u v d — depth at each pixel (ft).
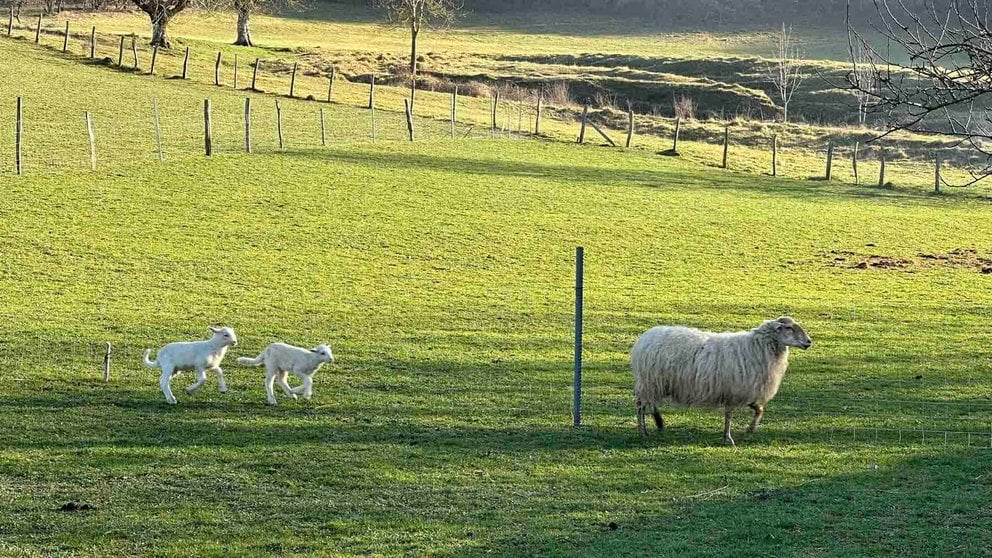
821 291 116.67
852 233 150.30
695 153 209.26
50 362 77.15
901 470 54.90
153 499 49.49
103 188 143.64
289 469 54.29
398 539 44.37
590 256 131.44
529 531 45.29
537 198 159.53
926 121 236.43
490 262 125.59
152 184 147.95
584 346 88.58
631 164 192.13
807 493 50.55
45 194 138.10
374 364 80.18
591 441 60.49
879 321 101.30
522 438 61.05
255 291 106.83
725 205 164.14
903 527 45.32
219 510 48.06
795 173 200.75
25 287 102.58
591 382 75.97
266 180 155.63
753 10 456.86
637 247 136.77
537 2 495.41
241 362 67.77
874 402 71.10
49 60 235.61
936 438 62.03
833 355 86.28
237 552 42.86
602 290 113.80
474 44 394.11
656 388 60.29
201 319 94.32
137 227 128.77
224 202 143.02
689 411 67.82
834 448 59.52
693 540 43.83
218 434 60.85
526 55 353.10
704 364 58.75
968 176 203.10
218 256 119.85
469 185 163.63
